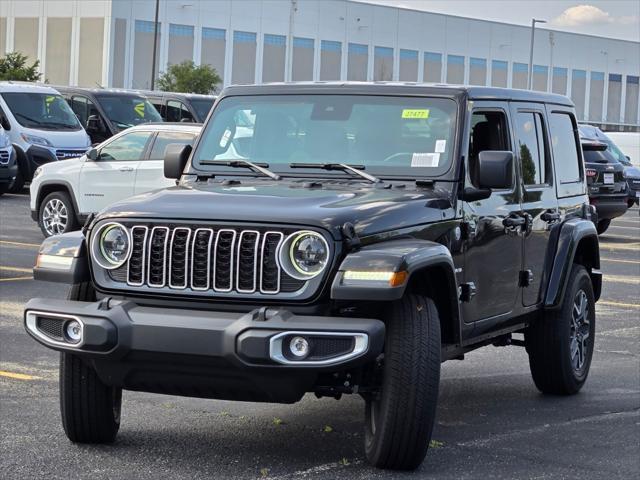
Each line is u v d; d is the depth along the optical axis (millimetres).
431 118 7301
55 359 9547
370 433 6508
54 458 6613
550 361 8648
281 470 6465
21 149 28000
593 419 8055
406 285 6109
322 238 6027
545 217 8383
